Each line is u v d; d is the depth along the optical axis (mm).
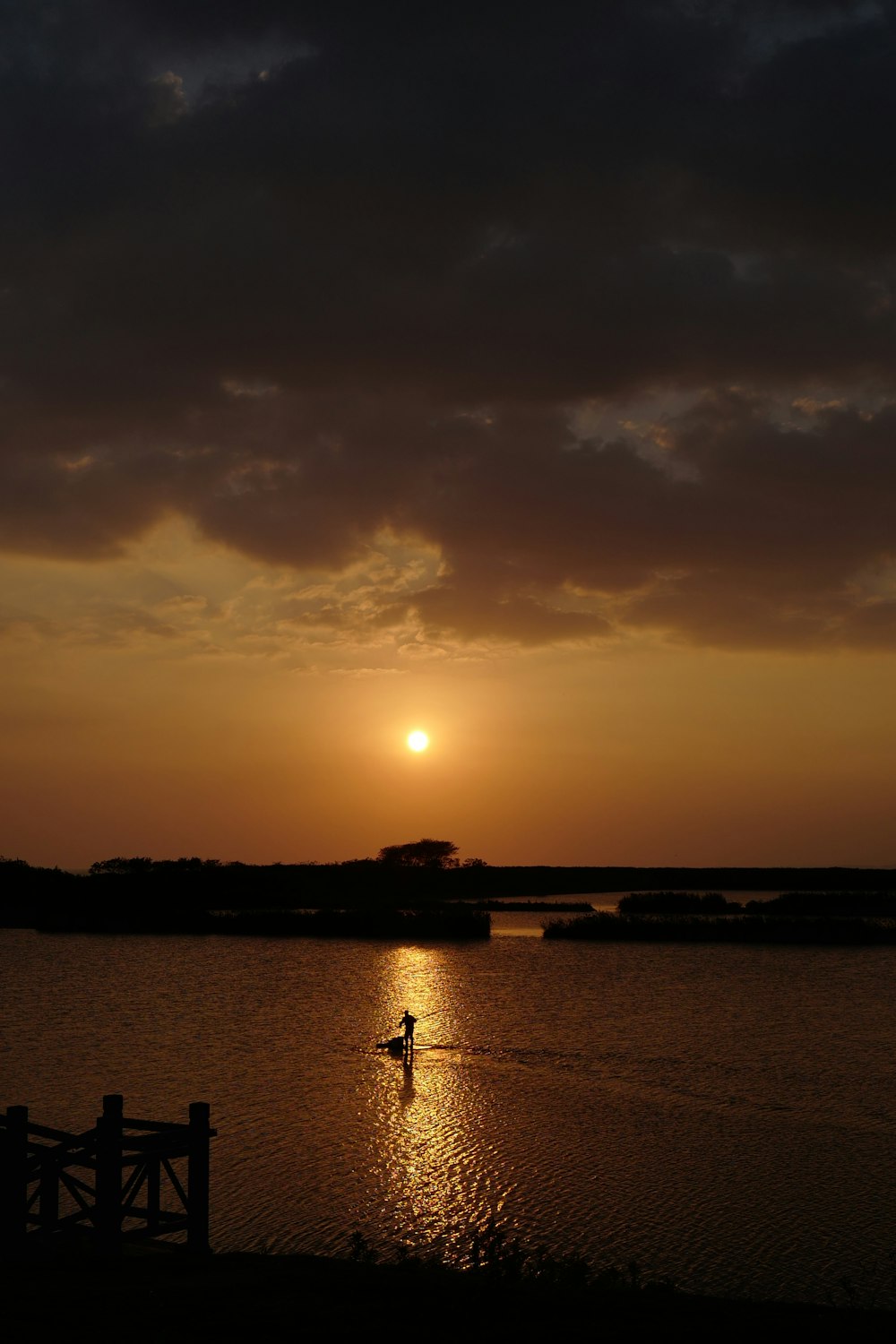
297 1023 59438
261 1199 28734
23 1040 53938
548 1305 15094
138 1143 19203
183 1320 14172
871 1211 27844
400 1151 33281
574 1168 31641
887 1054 49156
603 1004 65688
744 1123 36969
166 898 169750
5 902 151500
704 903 134625
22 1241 18781
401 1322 14117
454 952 100438
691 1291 22594
